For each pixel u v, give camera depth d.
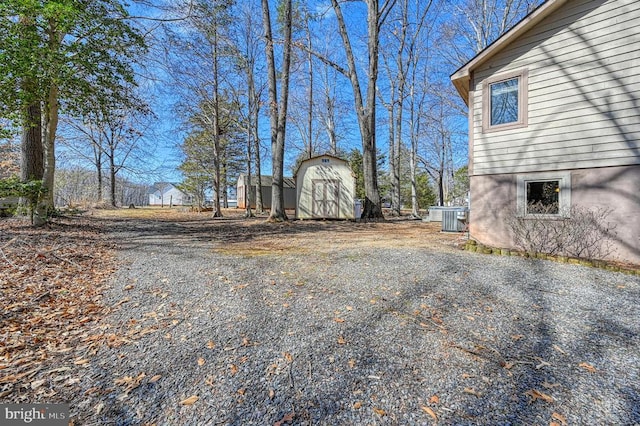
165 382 1.90
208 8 9.22
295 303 3.19
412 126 20.08
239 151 26.14
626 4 5.21
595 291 3.65
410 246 6.49
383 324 2.71
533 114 6.11
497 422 1.58
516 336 2.51
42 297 3.24
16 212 7.91
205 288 3.65
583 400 1.76
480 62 6.66
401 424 1.57
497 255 5.55
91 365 2.08
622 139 5.25
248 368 2.05
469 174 7.00
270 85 12.40
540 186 6.18
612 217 5.31
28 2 5.27
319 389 1.84
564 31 5.77
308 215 14.27
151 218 13.48
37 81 6.20
